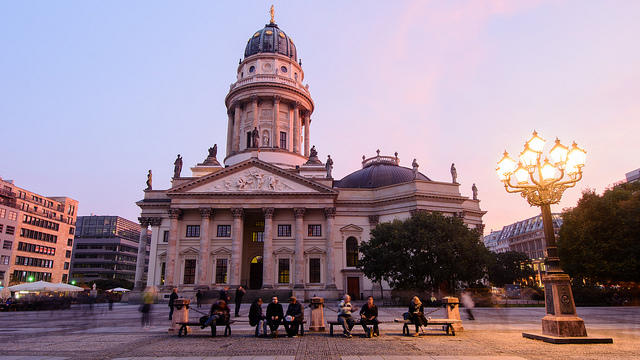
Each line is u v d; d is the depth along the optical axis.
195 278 62.91
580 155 17.70
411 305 19.86
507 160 19.48
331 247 63.03
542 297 62.78
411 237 48.84
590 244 48.78
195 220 65.69
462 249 47.31
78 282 136.88
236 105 85.12
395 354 14.32
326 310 41.03
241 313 35.53
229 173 65.31
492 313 34.97
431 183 65.81
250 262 71.31
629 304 48.78
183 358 13.76
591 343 16.39
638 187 54.38
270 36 91.44
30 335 20.53
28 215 114.00
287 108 86.94
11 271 106.25
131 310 43.97
